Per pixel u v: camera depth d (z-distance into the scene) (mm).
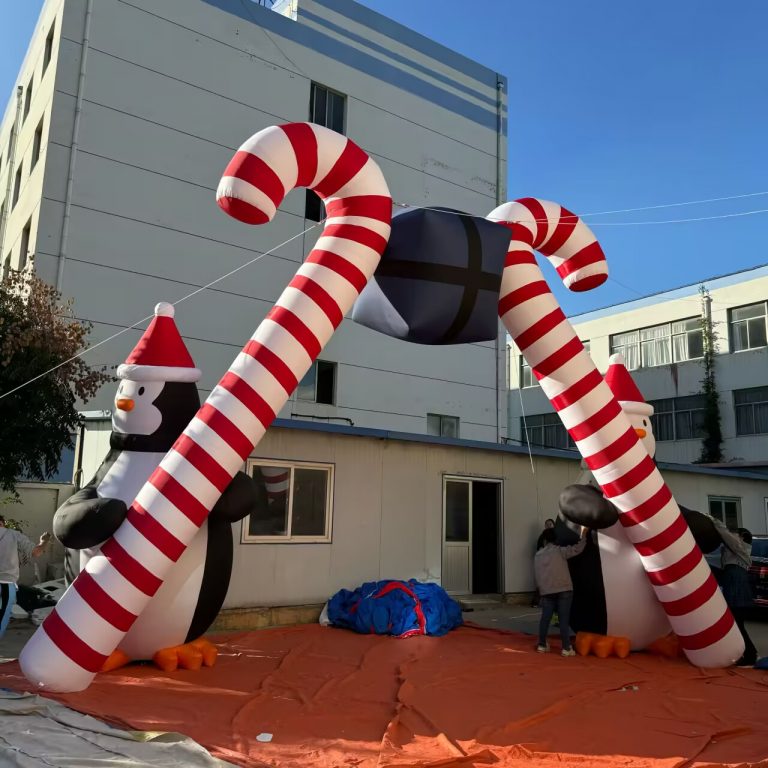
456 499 12438
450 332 6523
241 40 17297
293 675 6848
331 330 6422
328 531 10430
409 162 20109
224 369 16062
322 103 18875
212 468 6023
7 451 10031
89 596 5820
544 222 7770
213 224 16281
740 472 16266
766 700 6227
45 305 10398
